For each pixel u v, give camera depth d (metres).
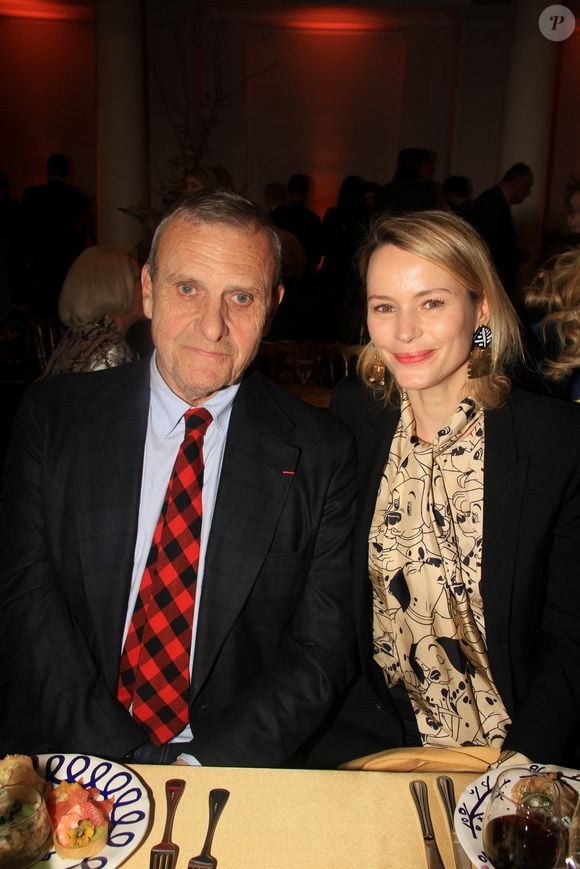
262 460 1.39
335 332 3.92
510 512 1.33
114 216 7.28
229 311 1.27
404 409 1.44
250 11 8.00
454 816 0.93
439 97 8.28
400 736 1.48
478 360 1.37
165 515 1.34
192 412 1.36
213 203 1.26
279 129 8.52
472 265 1.26
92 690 1.32
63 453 1.36
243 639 1.38
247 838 0.90
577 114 8.21
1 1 8.12
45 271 5.97
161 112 8.03
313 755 1.47
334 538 1.45
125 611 1.33
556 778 0.99
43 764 0.99
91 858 0.85
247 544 1.34
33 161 8.66
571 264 1.70
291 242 4.02
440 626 1.40
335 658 1.42
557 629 1.37
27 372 4.06
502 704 1.41
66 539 1.36
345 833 0.92
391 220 1.28
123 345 2.37
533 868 0.84
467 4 7.69
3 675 1.43
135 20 6.99
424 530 1.38
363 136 8.53
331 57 8.33
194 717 1.34
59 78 8.47
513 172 5.34
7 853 0.83
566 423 1.35
